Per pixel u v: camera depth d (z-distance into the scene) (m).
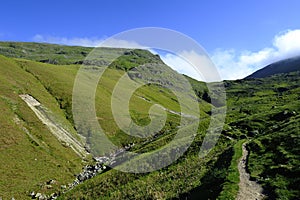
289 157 26.83
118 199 33.22
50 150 59.09
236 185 22.23
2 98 67.00
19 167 48.94
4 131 56.16
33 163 51.78
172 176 33.66
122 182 38.31
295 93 131.75
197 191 25.36
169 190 29.53
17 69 93.56
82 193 40.66
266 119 61.28
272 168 24.97
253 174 25.00
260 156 30.81
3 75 81.31
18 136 57.28
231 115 84.94
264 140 37.75
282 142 33.44
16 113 65.19
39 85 91.00
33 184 46.28
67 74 114.19
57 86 95.00
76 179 52.75
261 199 19.47
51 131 66.50
